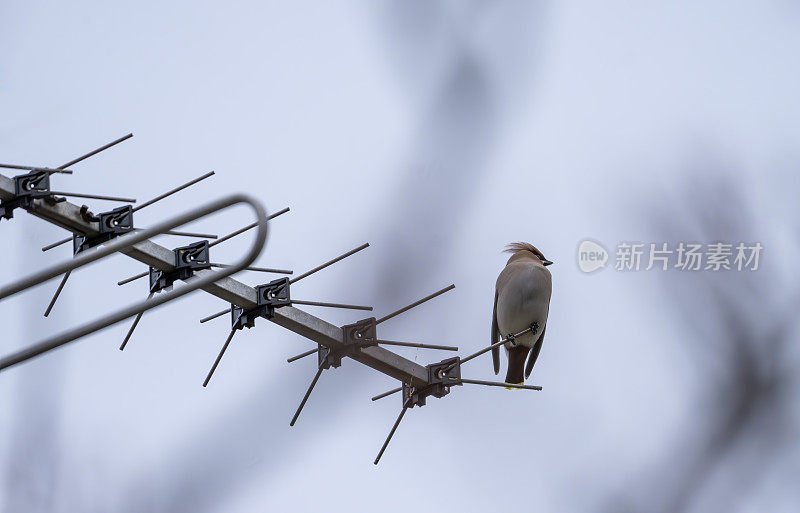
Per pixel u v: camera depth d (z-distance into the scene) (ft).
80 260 26.99
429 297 36.32
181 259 36.35
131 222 36.37
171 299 26.37
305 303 36.45
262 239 25.23
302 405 27.81
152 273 36.76
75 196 36.17
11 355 27.71
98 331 27.25
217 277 25.76
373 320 37.29
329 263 36.52
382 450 37.83
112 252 26.84
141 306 26.78
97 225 35.99
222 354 36.14
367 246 35.96
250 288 36.37
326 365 37.60
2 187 34.76
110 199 36.96
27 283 27.09
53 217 35.29
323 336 37.14
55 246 35.81
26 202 34.78
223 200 25.67
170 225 26.22
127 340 34.86
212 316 37.09
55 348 27.63
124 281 36.73
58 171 35.53
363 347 37.40
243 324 36.45
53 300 33.37
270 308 36.27
